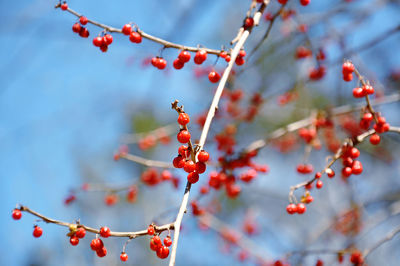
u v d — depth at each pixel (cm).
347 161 411
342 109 595
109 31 403
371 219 704
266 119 880
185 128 304
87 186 667
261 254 750
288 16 655
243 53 405
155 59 399
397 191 802
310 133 575
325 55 645
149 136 718
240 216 977
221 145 661
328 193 843
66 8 397
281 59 850
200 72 755
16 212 344
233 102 722
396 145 862
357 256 505
